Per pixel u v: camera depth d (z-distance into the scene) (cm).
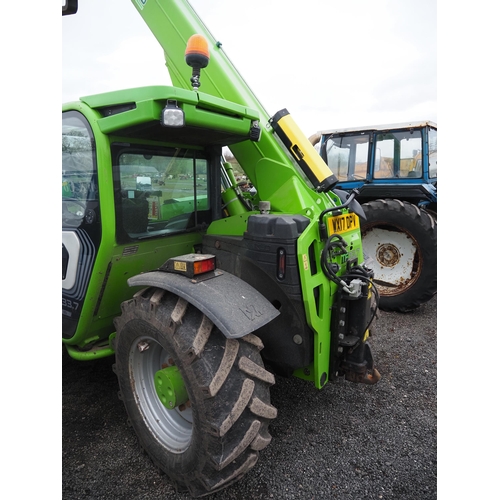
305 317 192
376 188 498
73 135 205
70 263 220
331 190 236
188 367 156
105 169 196
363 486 184
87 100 194
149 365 200
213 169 255
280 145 235
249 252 201
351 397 258
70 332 230
